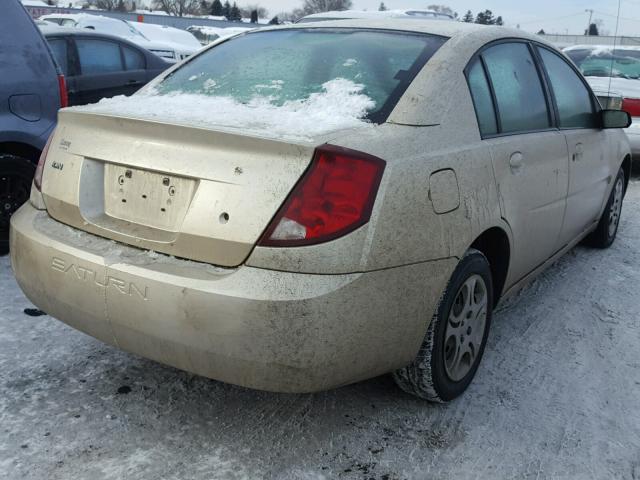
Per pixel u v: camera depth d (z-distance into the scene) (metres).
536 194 3.26
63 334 3.31
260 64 3.05
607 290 4.34
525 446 2.60
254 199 2.15
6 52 4.27
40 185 2.73
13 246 2.69
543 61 3.74
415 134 2.48
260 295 2.09
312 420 2.71
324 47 3.04
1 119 4.22
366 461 2.47
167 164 2.31
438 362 2.65
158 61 8.66
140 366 3.05
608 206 4.99
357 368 2.32
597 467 2.49
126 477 2.31
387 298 2.29
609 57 9.79
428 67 2.76
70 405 2.72
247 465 2.41
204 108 2.62
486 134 2.92
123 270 2.27
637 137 8.26
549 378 3.13
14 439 2.48
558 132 3.66
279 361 2.15
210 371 2.25
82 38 7.72
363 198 2.19
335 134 2.28
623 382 3.13
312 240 2.12
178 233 2.26
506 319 3.80
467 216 2.61
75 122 2.65
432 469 2.44
